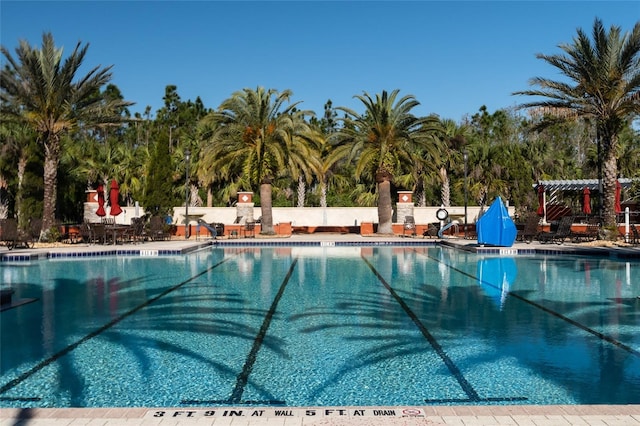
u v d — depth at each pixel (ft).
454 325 22.93
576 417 11.58
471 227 85.71
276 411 12.08
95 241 68.44
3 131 87.92
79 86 67.67
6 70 65.36
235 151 84.48
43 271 43.04
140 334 21.39
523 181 107.96
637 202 89.30
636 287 33.71
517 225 78.54
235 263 49.21
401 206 95.86
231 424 11.30
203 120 85.05
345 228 103.14
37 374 16.34
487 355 18.31
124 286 34.65
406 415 11.79
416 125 88.12
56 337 20.95
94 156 113.29
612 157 67.41
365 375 16.22
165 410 12.15
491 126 172.45
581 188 95.04
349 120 87.35
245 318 24.41
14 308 27.04
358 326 22.76
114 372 16.53
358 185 126.21
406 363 17.42
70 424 11.31
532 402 13.98
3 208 90.07
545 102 67.77
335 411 12.08
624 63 63.87
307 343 19.93
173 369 16.84
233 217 100.42
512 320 23.91
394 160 87.30
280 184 133.28
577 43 65.98
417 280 37.14
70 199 92.07
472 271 42.32
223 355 18.39
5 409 12.20
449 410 12.07
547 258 52.70
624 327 22.48
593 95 67.21
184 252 59.21
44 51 65.82
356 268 44.70
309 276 39.47
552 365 17.13
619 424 11.19
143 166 116.57
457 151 111.04
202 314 25.35
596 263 47.88
